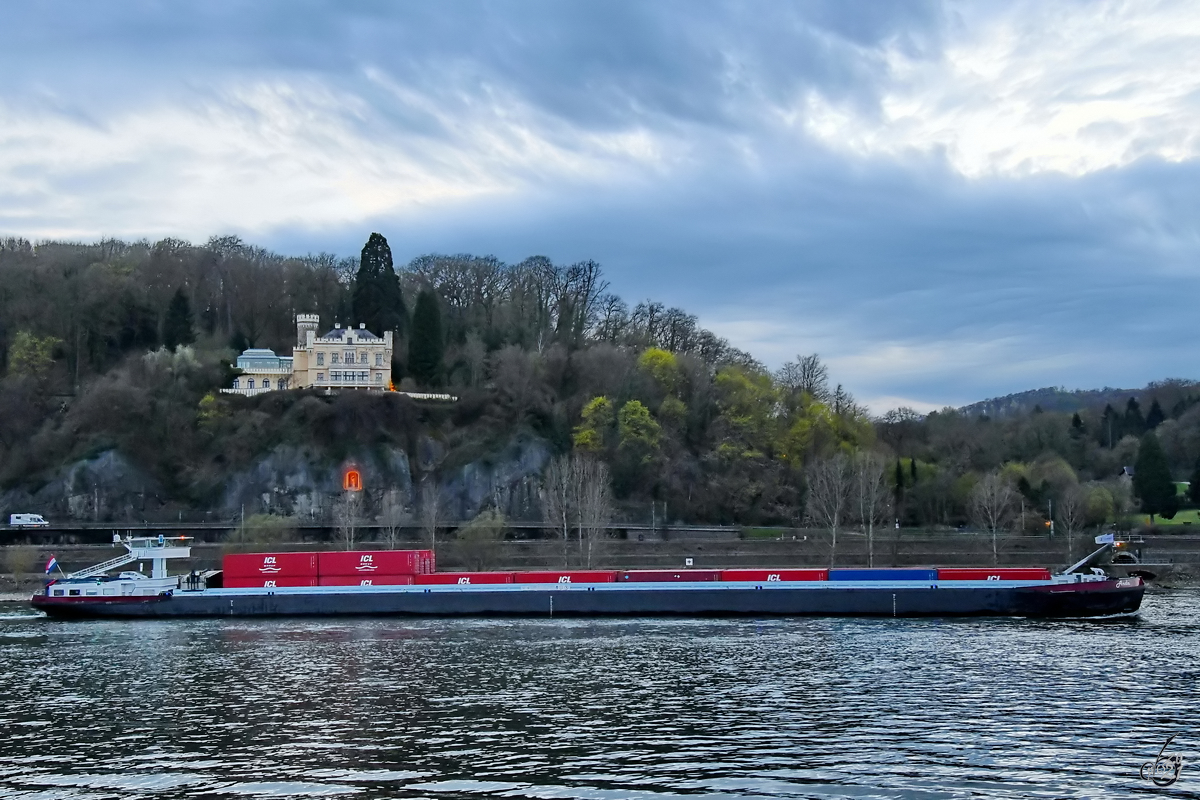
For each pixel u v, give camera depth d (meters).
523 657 105.62
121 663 104.31
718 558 186.25
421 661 103.88
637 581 143.00
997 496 196.38
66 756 70.44
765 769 65.81
